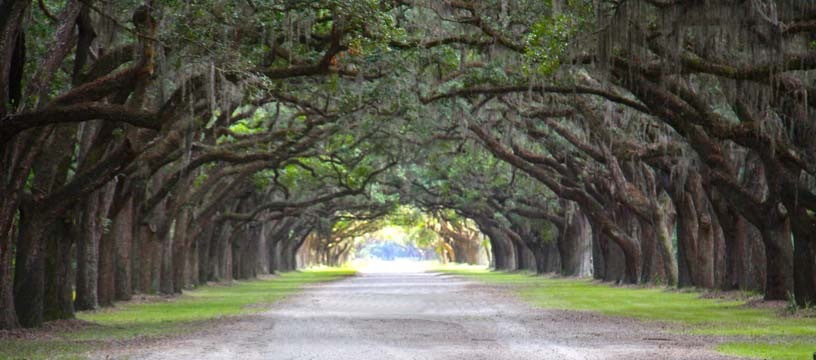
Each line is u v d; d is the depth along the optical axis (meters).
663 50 25.38
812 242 31.27
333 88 32.44
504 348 20.58
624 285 59.25
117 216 40.09
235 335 24.30
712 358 18.34
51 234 28.58
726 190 34.09
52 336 24.19
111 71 26.25
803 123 27.95
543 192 70.31
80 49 25.83
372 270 143.50
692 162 42.16
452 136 52.56
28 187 30.28
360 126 44.25
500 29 29.20
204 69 24.33
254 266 86.62
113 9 24.77
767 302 34.84
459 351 19.88
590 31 24.64
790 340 22.25
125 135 28.91
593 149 49.22
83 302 35.31
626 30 23.97
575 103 39.00
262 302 42.75
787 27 22.64
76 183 26.23
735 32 22.88
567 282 69.75
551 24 25.08
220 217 64.06
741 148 38.12
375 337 23.59
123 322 29.69
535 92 38.53
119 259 41.97
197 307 38.41
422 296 48.81
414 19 30.44
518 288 58.91
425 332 25.19
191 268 60.66
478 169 66.44
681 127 31.91
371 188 74.88
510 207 77.62
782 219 34.50
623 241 58.25
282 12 24.55
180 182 48.12
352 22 24.19
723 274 45.56
